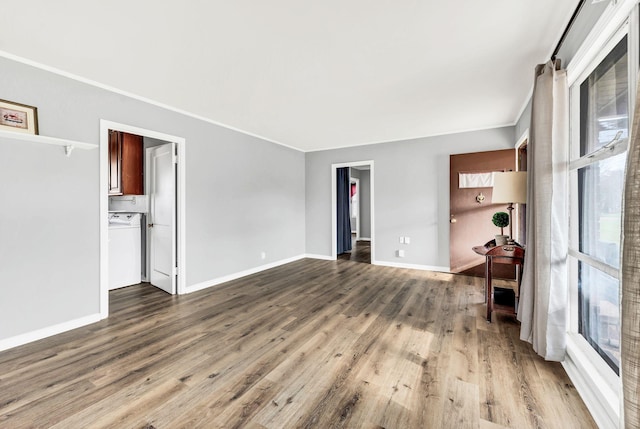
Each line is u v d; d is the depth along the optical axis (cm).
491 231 418
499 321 263
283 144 527
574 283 199
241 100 316
